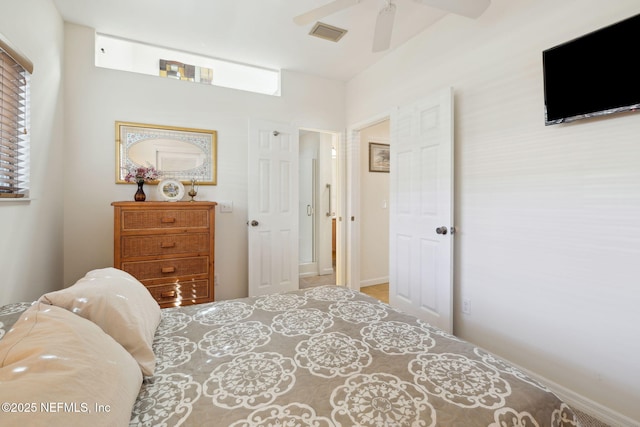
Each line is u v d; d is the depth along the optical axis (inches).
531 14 71.2
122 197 108.1
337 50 116.7
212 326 52.2
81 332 30.6
